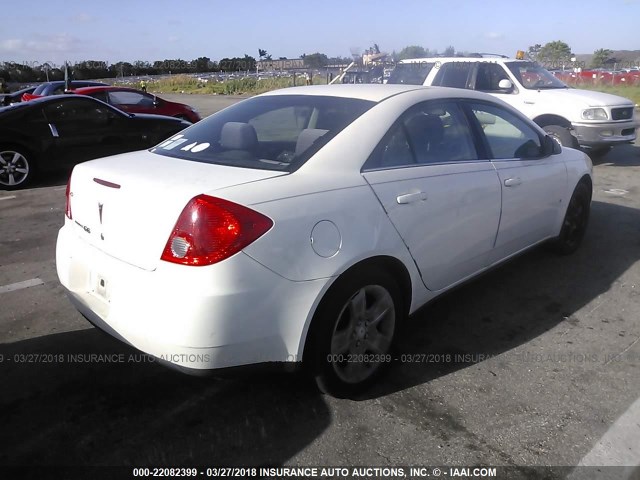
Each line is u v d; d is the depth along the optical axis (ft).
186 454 8.18
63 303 13.33
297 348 8.35
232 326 7.61
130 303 8.02
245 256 7.63
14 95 57.88
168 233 7.72
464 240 11.29
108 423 8.86
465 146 11.80
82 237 9.43
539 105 30.68
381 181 9.48
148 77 183.11
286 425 8.84
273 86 112.16
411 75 32.83
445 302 13.58
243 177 8.50
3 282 14.65
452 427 8.82
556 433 8.70
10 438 8.47
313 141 9.45
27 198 24.44
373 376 9.73
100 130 28.48
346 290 8.72
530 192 13.30
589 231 19.40
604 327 12.33
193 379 10.09
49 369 10.37
